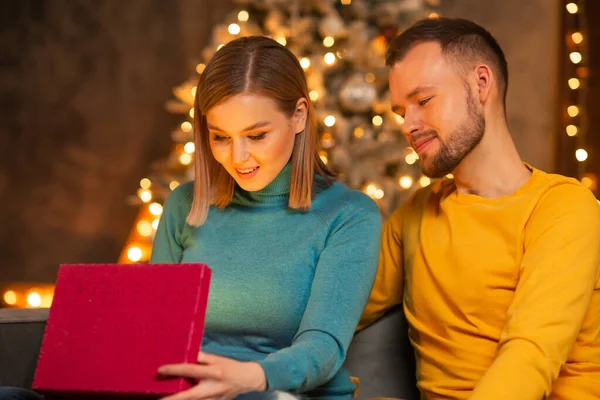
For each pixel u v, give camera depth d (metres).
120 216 5.44
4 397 1.46
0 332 1.85
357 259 1.73
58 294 1.42
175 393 1.28
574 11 4.66
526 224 1.75
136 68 5.48
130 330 1.34
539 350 1.57
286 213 1.81
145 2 5.48
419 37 1.84
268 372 1.40
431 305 1.84
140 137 5.46
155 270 1.37
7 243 5.48
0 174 5.50
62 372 1.36
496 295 1.75
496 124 1.83
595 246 1.70
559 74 4.86
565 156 4.75
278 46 1.75
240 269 1.77
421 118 1.82
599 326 1.78
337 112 3.93
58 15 5.54
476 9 5.00
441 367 1.81
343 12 4.06
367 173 3.82
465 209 1.82
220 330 1.76
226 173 1.85
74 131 5.50
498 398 1.51
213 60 1.71
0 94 5.54
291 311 1.73
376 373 2.02
